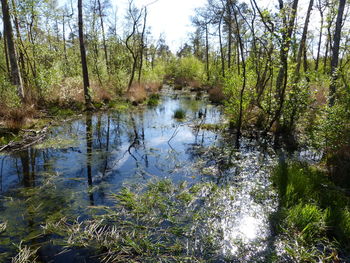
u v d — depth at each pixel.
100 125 8.58
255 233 2.94
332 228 2.87
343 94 4.69
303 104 6.56
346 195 3.59
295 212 3.09
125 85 15.24
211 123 8.94
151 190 3.89
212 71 21.84
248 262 2.49
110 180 4.35
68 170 4.77
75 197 3.72
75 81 11.52
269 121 7.65
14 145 5.83
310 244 2.70
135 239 2.74
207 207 3.48
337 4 9.58
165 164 5.15
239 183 4.22
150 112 11.19
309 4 10.52
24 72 9.86
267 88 7.93
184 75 27.11
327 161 4.68
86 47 17.33
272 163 5.18
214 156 5.66
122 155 5.69
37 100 9.10
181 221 3.13
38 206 3.44
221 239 2.83
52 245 2.68
